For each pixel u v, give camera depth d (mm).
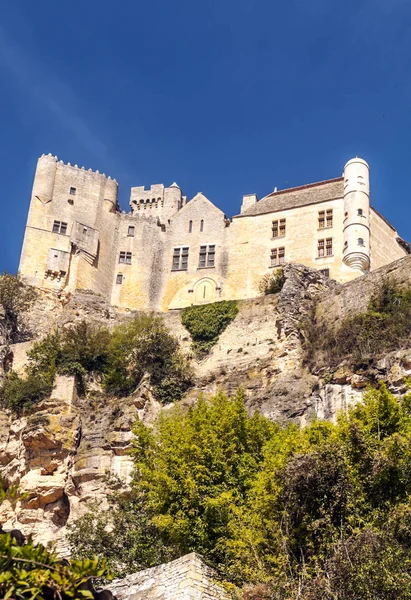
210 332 46281
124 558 27062
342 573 19812
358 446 22766
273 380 41438
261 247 57719
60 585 12023
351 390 34781
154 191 75750
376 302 38969
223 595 20875
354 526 21484
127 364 44594
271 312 45562
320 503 22266
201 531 24234
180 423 28547
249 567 21906
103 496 37000
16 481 38906
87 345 44781
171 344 45625
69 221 59906
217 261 58562
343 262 54562
